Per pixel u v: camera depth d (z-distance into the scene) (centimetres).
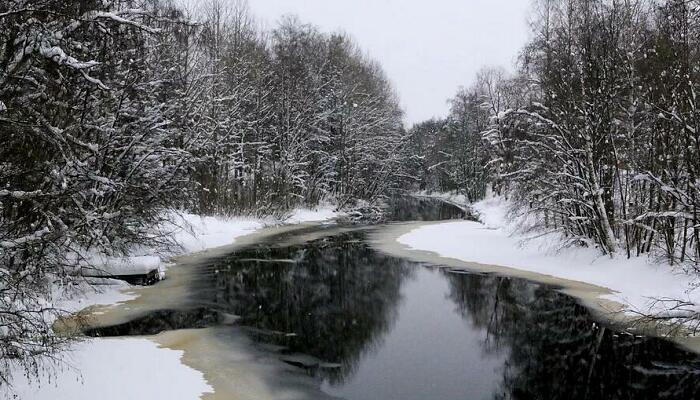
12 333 763
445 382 890
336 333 1159
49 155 1012
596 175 1853
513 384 888
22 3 854
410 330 1199
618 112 1931
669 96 1530
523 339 1143
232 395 791
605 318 1292
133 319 1213
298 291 1580
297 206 4138
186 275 1788
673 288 1403
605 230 1791
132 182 1611
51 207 1082
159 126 1714
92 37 1186
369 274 1861
